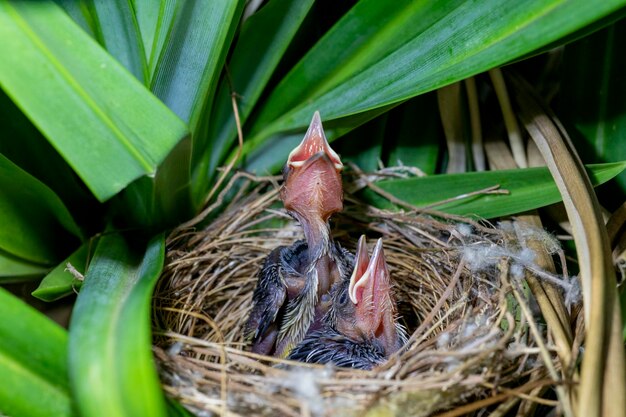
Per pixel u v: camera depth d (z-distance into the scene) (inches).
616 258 8.8
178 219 9.7
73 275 8.7
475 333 8.2
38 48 6.9
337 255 9.9
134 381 6.3
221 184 10.2
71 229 9.4
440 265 9.8
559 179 8.6
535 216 9.7
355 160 10.6
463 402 7.8
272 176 10.2
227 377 7.8
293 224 10.7
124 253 8.8
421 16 8.5
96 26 8.7
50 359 6.6
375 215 10.2
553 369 7.4
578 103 9.8
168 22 8.5
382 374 7.9
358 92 8.9
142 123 7.4
